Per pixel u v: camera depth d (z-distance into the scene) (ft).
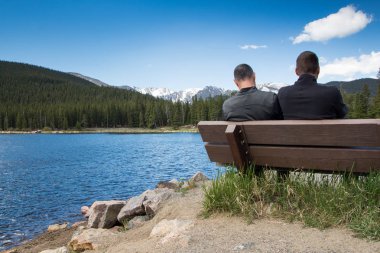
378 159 12.75
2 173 109.29
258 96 15.84
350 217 13.53
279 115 15.89
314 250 11.57
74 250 21.42
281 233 13.37
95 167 121.19
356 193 13.94
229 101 16.57
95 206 31.91
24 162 145.07
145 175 98.12
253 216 15.21
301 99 14.84
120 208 30.78
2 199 67.00
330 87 14.47
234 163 16.12
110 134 513.86
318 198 14.69
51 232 39.22
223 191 16.61
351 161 13.30
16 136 478.59
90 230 23.24
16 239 40.60
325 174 15.97
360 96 307.58
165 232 15.99
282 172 16.52
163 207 22.72
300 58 15.31
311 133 13.53
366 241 11.88
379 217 12.77
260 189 15.88
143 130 597.11
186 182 31.07
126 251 14.92
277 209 15.21
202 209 17.85
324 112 14.44
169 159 145.07
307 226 13.69
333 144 13.29
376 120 12.34
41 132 609.42
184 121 613.11
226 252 12.26
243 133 15.35
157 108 632.79
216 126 15.98
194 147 220.43
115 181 88.22
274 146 15.07
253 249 12.18
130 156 163.02
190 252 12.71
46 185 84.23
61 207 58.85
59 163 138.41
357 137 12.63
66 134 546.26
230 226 14.78
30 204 61.77
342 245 11.75
